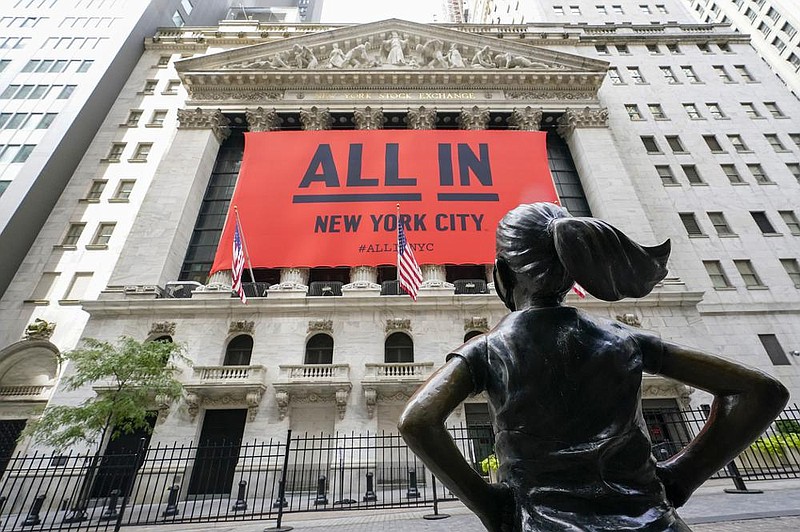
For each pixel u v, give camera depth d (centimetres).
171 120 3133
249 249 2319
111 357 1530
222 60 3141
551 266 161
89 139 2977
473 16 7431
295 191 2511
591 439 134
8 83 3027
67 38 3366
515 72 3109
